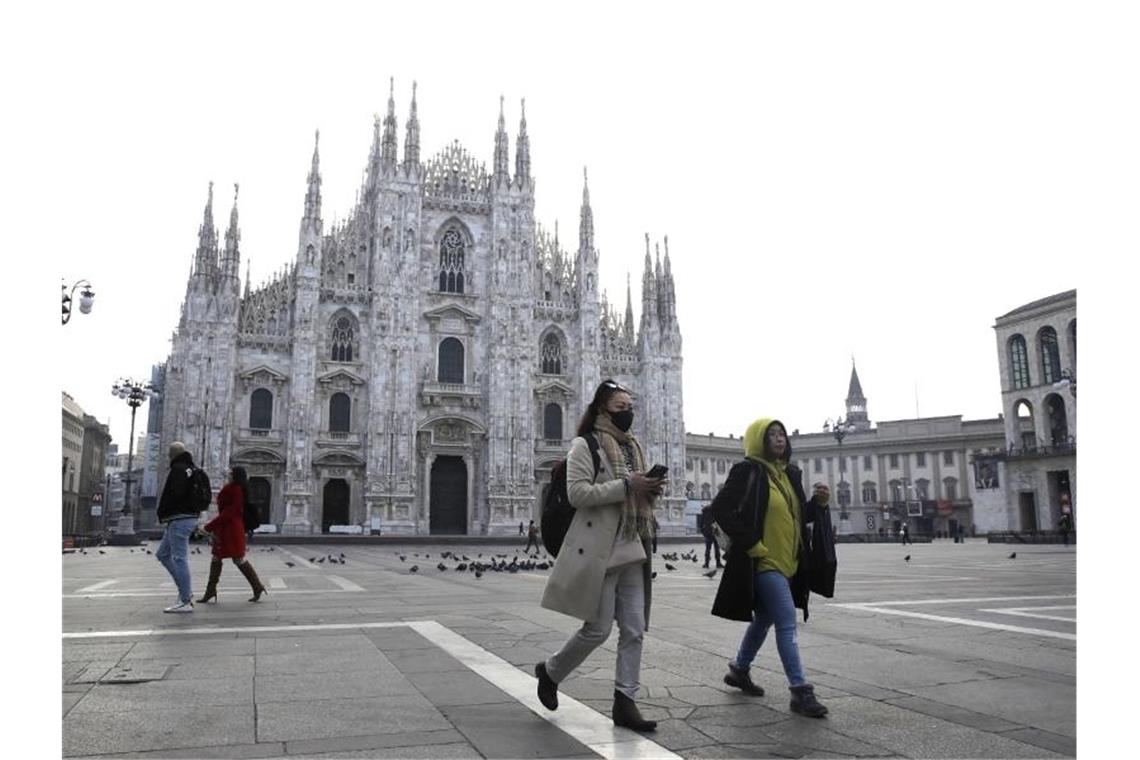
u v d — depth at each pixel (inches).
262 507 2566.4
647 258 3115.2
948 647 404.8
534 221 2942.9
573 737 247.0
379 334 2694.4
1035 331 3378.4
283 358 2628.0
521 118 2999.5
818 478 5036.9
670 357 3058.6
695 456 4638.3
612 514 272.8
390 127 2802.7
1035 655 382.9
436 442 2741.1
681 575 973.2
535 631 457.4
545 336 2955.2
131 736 244.5
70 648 399.5
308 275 2637.8
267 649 396.8
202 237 2554.1
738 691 311.3
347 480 2647.6
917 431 4699.8
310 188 2677.2
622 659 263.9
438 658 373.4
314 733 248.5
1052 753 232.4
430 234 2856.8
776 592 291.3
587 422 292.8
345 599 650.2
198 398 2471.7
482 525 2751.0
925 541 3134.8
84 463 4712.1
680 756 229.9
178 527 557.0
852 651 394.0
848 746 239.8
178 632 454.3
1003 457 3472.0
